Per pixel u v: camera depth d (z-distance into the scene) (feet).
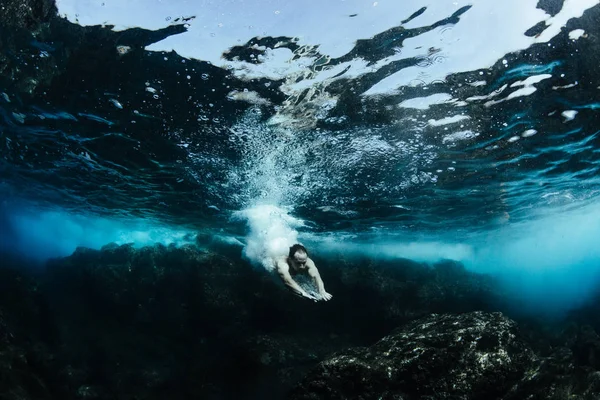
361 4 20.25
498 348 26.17
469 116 29.66
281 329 51.42
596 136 35.37
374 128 30.50
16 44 24.17
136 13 20.92
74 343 50.29
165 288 51.70
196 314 51.03
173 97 26.89
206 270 51.31
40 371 42.91
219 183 41.27
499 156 37.14
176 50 22.91
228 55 23.07
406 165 37.70
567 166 42.70
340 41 22.20
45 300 53.57
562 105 29.45
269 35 21.77
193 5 20.33
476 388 24.94
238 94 26.09
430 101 27.50
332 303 53.67
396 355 26.78
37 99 29.25
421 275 57.00
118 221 69.92
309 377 26.99
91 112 30.01
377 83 25.36
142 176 41.81
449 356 26.00
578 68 25.32
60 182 51.06
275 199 44.93
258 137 31.40
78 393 42.27
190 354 50.29
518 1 20.62
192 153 35.01
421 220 58.85
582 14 21.57
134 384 46.16
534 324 56.95
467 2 20.39
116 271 52.19
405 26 21.43
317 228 58.65
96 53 23.67
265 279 51.26
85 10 21.13
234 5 20.27
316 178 39.60
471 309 56.65
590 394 23.57
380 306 51.98
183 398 46.21
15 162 46.60
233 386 45.73
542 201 57.47
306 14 20.70
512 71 25.11
